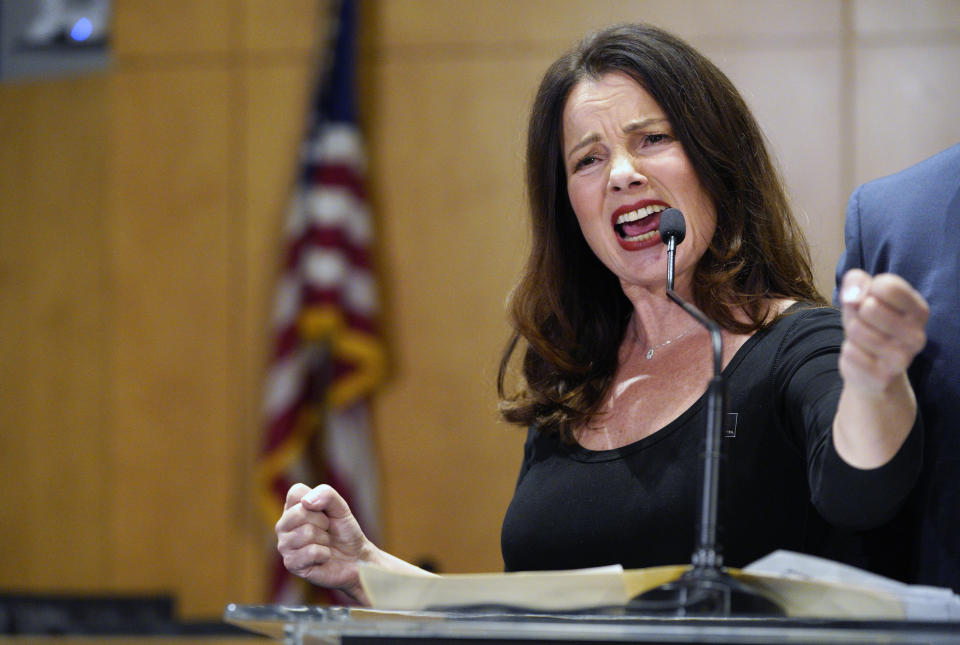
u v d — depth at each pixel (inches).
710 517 137.3
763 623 121.3
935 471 176.4
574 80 206.8
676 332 201.8
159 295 526.3
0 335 544.4
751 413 179.5
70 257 540.4
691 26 491.8
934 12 478.0
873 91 478.6
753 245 198.8
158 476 522.9
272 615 132.4
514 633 124.2
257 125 522.6
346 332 486.6
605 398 204.5
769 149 215.5
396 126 511.5
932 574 174.7
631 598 129.3
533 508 195.0
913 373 181.5
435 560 497.7
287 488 482.3
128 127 533.0
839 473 144.0
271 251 517.7
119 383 528.4
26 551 534.3
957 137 472.4
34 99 548.1
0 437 541.0
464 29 510.6
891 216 192.5
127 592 521.0
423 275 506.9
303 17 522.9
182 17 531.5
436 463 501.0
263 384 513.3
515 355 240.5
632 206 198.1
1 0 556.7
